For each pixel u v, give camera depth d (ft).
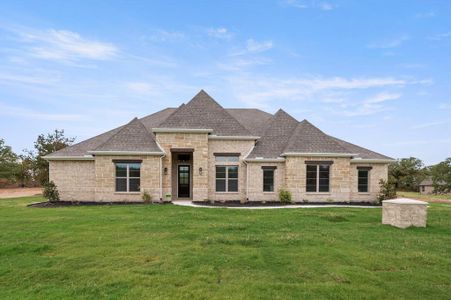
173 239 33.76
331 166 74.28
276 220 46.75
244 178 75.92
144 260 26.61
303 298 19.81
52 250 29.78
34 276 23.45
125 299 19.56
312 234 36.60
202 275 23.16
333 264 25.94
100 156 70.79
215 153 75.72
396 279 23.11
